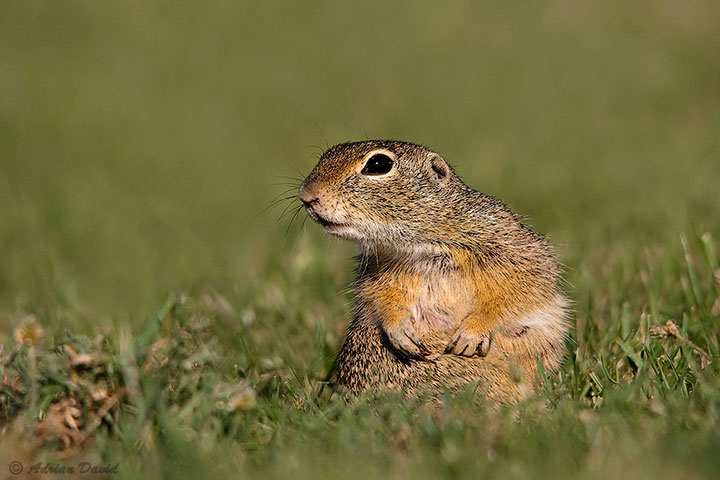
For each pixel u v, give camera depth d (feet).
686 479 27.02
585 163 95.30
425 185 41.42
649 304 48.49
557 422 32.94
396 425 33.35
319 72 139.64
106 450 32.35
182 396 34.73
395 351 40.47
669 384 37.04
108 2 171.12
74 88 136.26
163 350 35.91
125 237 82.69
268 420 36.40
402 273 41.47
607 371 38.96
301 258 62.39
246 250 76.23
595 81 129.59
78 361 34.17
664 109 116.57
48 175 104.99
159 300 56.75
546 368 40.78
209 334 46.93
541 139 107.86
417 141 109.19
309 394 39.68
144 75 142.20
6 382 34.24
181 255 75.46
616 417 32.35
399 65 140.97
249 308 52.49
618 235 65.16
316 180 41.57
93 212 90.43
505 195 82.33
